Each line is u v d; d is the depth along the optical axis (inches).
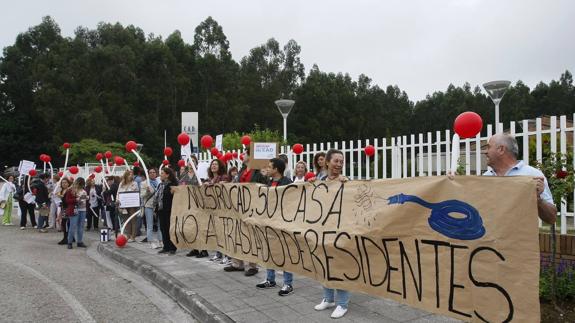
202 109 1865.2
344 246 180.4
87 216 582.6
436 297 144.2
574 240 219.8
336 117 1930.4
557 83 2453.2
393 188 161.5
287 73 2330.2
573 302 204.8
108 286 273.7
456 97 2285.9
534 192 120.9
